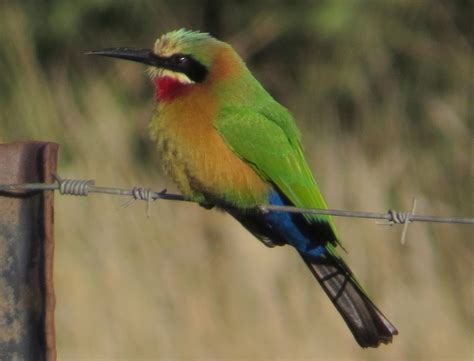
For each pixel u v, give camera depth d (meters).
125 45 21.38
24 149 7.57
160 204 14.69
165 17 21.56
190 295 13.87
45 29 20.48
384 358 13.70
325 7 20.78
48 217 7.50
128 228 14.31
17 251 7.50
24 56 17.75
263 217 9.38
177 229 14.59
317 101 20.17
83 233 14.05
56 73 19.83
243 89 9.39
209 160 9.12
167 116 9.23
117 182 15.36
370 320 8.79
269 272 14.13
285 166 9.30
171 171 9.36
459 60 20.25
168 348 13.36
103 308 13.53
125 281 13.77
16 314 7.46
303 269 14.12
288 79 21.14
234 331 13.62
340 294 8.98
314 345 13.51
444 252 15.41
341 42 20.62
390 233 14.74
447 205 16.61
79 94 17.66
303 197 9.35
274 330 13.64
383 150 17.55
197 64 9.34
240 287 14.04
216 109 9.20
